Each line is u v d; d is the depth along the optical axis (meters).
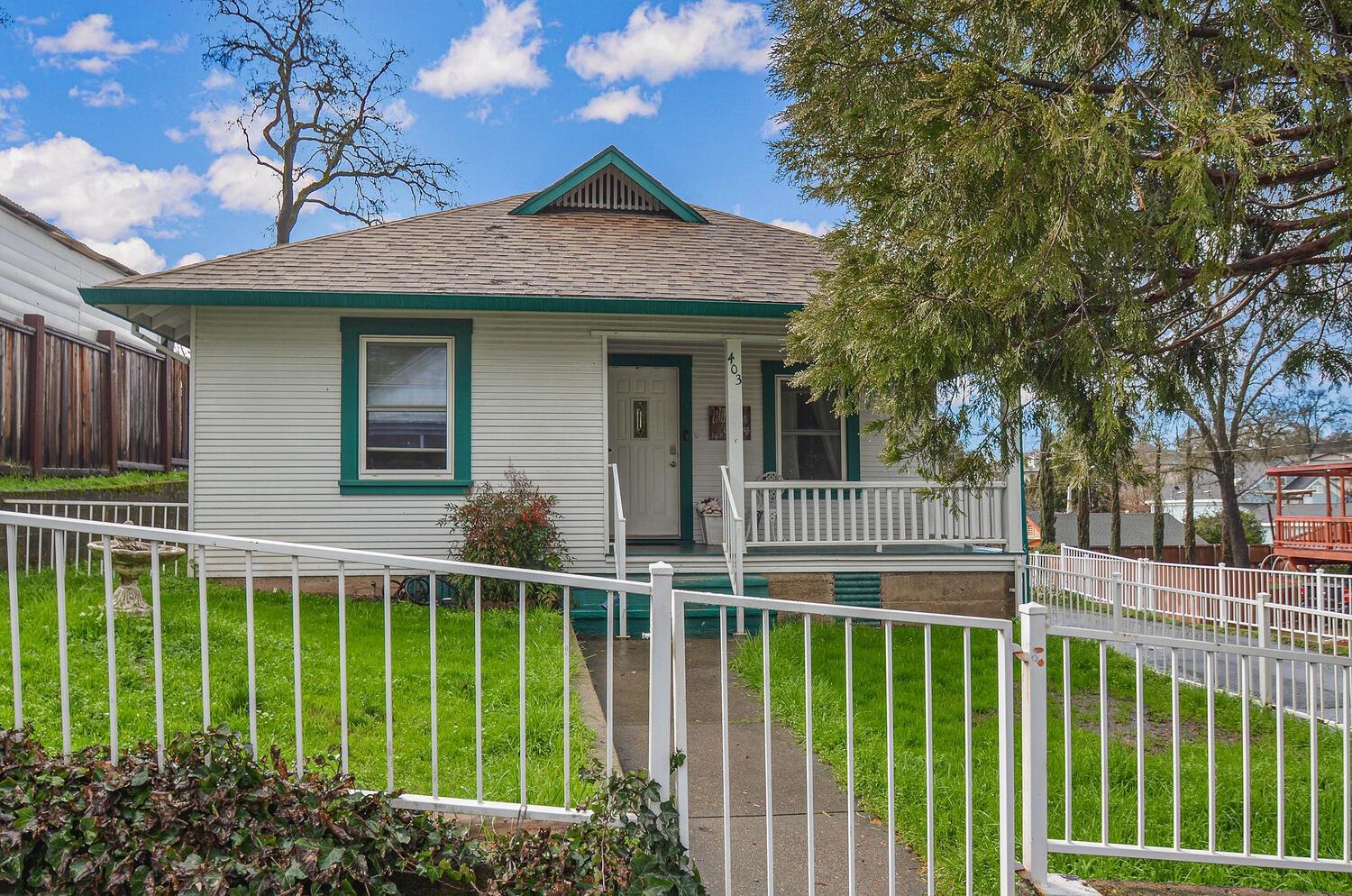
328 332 10.77
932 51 5.84
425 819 3.58
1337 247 5.29
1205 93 4.57
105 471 14.16
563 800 4.36
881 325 5.55
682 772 3.69
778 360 12.59
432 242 12.02
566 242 12.41
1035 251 4.79
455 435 10.92
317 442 10.69
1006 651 4.05
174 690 5.60
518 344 11.09
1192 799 5.46
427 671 6.65
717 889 4.22
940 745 6.20
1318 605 12.27
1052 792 5.53
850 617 3.82
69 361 13.28
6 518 3.38
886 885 4.30
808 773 3.72
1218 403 7.48
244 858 3.24
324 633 7.66
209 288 9.98
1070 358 5.47
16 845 3.15
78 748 4.64
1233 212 4.80
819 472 12.55
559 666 7.02
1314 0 5.27
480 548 9.84
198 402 10.49
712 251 12.58
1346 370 6.90
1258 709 8.43
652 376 12.74
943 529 11.20
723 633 3.74
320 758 3.58
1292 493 29.77
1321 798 5.71
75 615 6.96
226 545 3.49
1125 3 5.16
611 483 11.49
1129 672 9.45
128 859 3.18
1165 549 36.75
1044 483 32.38
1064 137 4.58
